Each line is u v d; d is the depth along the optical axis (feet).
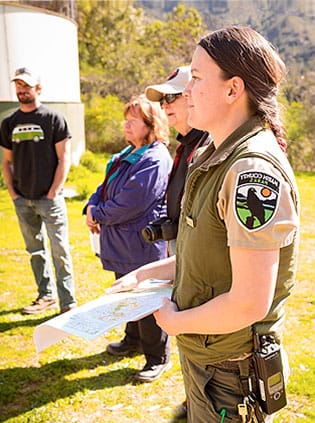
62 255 13.28
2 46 33.42
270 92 4.52
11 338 12.44
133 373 10.75
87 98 61.72
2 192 29.73
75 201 29.01
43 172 12.87
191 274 4.79
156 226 8.55
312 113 41.91
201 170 4.64
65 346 11.98
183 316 4.76
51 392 10.09
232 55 4.38
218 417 5.05
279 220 4.09
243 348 4.80
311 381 10.15
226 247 4.55
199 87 4.56
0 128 13.35
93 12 91.50
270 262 4.15
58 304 14.21
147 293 5.83
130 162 10.27
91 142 53.57
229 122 4.57
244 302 4.21
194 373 5.22
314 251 19.36
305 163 40.60
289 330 12.67
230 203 4.21
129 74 71.61
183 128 8.29
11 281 16.49
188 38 79.82
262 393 4.73
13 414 9.40
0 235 22.20
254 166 4.15
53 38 36.40
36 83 12.68
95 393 10.03
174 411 9.40
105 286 15.80
